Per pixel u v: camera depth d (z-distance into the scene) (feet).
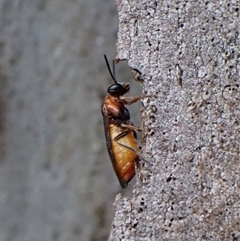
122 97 0.29
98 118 0.41
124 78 0.41
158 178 0.27
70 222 0.41
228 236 0.27
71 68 0.42
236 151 0.27
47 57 0.42
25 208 0.42
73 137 0.42
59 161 0.42
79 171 0.42
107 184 0.41
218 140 0.27
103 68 0.41
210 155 0.27
